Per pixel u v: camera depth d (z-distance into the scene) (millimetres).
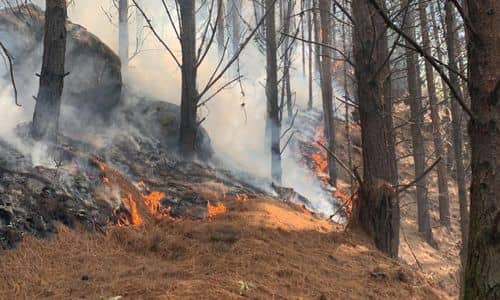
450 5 7922
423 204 15422
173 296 3668
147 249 5074
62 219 5094
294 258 5168
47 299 3707
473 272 2518
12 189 5027
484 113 2568
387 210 6633
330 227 7121
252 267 4652
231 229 5570
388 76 7031
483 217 2504
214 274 4348
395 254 7316
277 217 6543
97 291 3830
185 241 5219
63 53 6195
